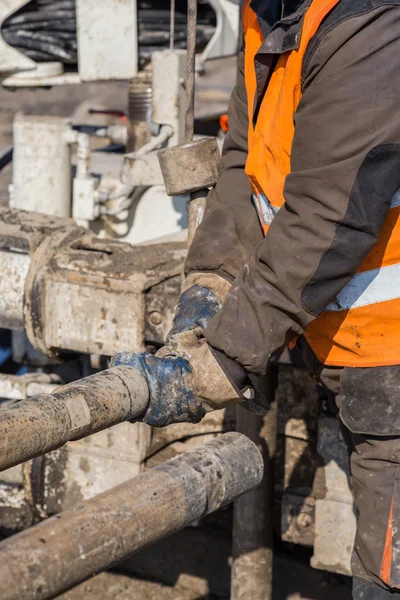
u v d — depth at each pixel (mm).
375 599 2896
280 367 3664
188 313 2863
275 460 3680
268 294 2494
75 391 2199
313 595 4156
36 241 3752
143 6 5438
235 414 3771
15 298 3807
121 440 3762
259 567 3631
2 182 8812
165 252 3762
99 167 6145
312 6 2430
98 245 3801
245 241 3025
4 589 1746
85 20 5285
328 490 3607
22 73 5473
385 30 2350
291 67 2533
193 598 4246
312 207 2438
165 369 2500
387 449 2777
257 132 2768
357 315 2717
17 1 5273
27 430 2023
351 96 2369
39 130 5492
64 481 3885
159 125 5289
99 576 4344
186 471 2277
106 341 3586
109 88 15484
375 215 2416
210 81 12531
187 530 4309
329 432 3562
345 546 3613
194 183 3072
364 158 2367
